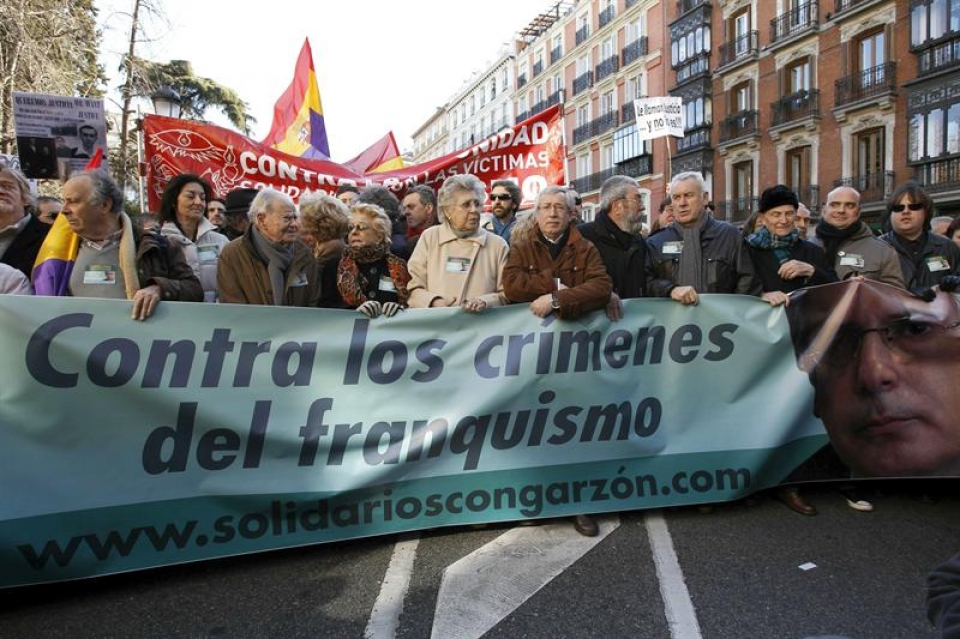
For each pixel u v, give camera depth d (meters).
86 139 5.70
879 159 21.97
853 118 22.58
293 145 8.22
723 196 28.95
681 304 3.44
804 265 3.65
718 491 3.38
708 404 3.42
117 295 3.01
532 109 50.69
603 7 39.78
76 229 2.96
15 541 2.53
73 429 2.66
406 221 5.18
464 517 3.15
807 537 3.12
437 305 3.40
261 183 5.86
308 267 3.39
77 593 2.65
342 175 6.17
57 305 2.67
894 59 21.12
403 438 3.10
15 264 3.39
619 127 37.94
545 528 3.25
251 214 3.25
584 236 3.86
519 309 3.28
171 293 2.97
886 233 4.77
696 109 30.08
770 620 2.43
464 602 2.57
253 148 5.83
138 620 2.46
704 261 3.76
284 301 3.29
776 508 3.48
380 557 2.95
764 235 3.81
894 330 3.53
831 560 2.89
